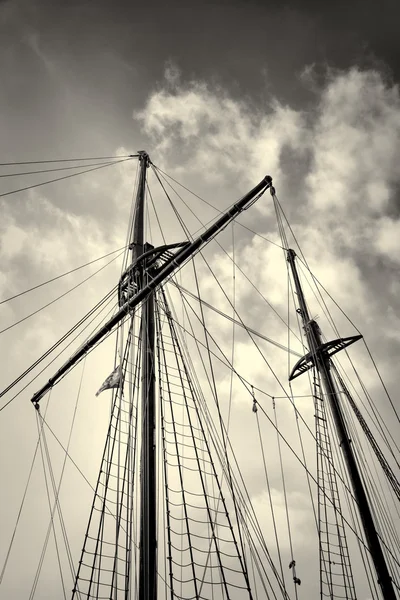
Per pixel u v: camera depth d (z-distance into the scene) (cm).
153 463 983
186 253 1149
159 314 1307
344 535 1504
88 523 994
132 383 1142
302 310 1969
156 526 912
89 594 920
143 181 1580
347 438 1555
